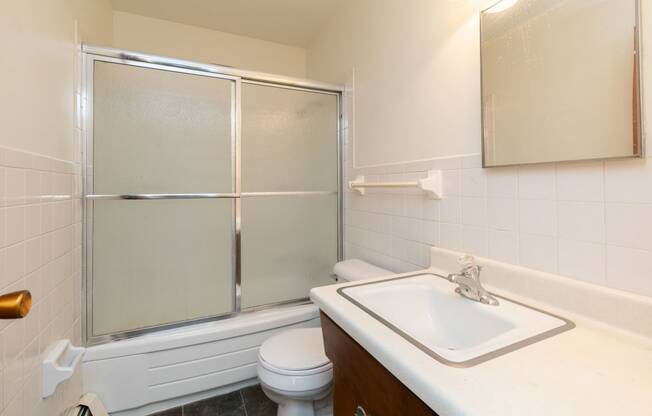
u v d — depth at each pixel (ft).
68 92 4.28
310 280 6.65
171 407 5.10
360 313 2.67
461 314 3.05
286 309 6.15
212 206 5.71
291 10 7.22
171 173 5.38
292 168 6.46
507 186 3.27
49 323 3.58
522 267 3.10
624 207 2.40
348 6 6.68
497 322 2.67
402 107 4.91
